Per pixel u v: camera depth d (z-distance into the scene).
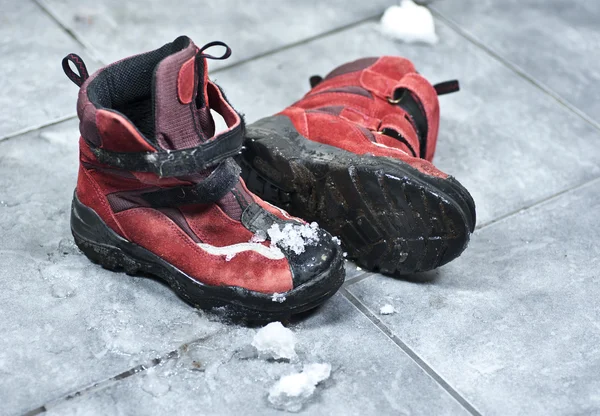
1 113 1.16
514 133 1.19
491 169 1.14
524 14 1.37
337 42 1.30
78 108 0.91
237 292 0.94
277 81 1.23
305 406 0.90
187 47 0.90
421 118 1.09
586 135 1.19
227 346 0.94
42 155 1.11
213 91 0.94
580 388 0.93
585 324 0.98
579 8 1.39
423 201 0.94
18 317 0.95
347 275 1.01
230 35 1.29
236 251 0.94
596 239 1.06
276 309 0.94
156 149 0.89
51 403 0.89
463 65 1.28
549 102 1.23
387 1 1.37
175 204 0.94
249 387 0.91
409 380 0.93
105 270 1.00
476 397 0.92
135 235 0.96
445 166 1.14
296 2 1.35
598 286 1.01
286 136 1.01
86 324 0.95
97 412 0.89
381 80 1.10
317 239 0.94
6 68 1.21
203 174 0.92
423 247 0.97
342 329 0.96
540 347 0.96
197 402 0.90
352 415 0.90
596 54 1.31
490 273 1.02
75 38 1.26
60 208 1.05
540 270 1.03
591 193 1.12
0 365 0.92
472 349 0.95
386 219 0.97
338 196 0.98
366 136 1.01
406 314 0.98
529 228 1.07
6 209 1.05
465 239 0.95
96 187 0.95
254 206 0.95
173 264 0.95
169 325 0.95
